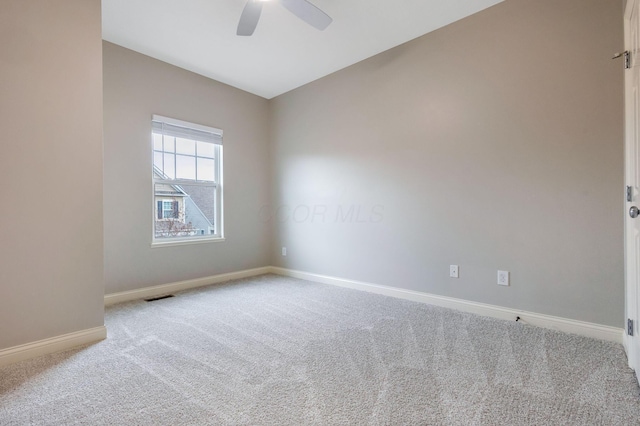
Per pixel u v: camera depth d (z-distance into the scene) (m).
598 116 2.13
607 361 1.82
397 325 2.43
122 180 3.11
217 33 2.87
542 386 1.57
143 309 2.84
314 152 3.96
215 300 3.12
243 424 1.31
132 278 3.19
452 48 2.77
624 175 2.03
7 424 1.32
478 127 2.64
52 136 1.98
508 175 2.50
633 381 1.61
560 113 2.27
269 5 2.47
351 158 3.57
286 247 4.34
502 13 2.50
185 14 2.58
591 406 1.41
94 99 2.14
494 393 1.52
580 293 2.21
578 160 2.21
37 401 1.47
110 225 3.04
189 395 1.52
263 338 2.20
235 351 2.00
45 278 1.96
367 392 1.54
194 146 3.77
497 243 2.57
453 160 2.79
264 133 4.48
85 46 2.10
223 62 3.44
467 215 2.72
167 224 3.56
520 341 2.10
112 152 3.04
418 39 2.98
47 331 1.97
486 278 2.63
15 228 1.86
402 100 3.12
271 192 4.54
